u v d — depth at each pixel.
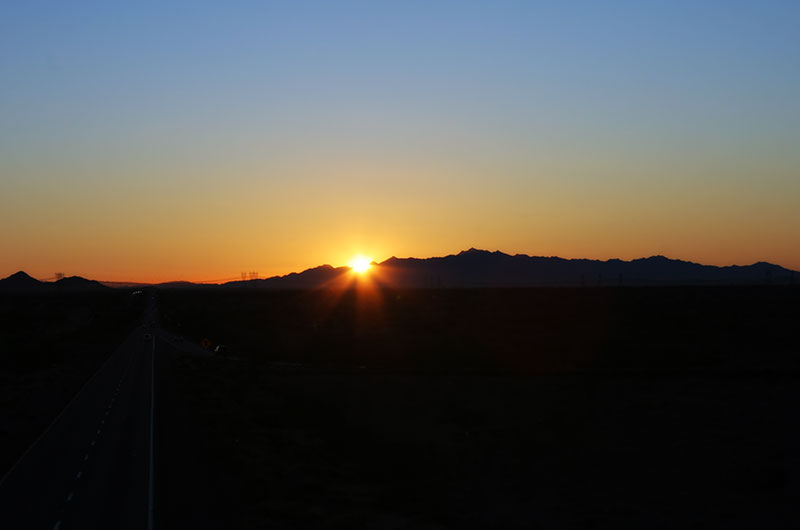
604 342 86.56
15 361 87.00
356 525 22.53
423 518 24.75
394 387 58.66
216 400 49.03
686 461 35.69
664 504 28.52
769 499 29.17
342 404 51.28
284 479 27.91
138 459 30.39
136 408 45.97
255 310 172.75
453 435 41.66
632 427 43.47
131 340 121.69
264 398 51.81
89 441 35.03
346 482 29.44
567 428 43.53
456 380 61.31
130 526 20.86
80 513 22.23
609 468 34.31
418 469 33.00
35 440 35.91
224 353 91.31
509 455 36.72
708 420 45.00
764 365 68.19
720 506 28.27
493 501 28.34
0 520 21.50
